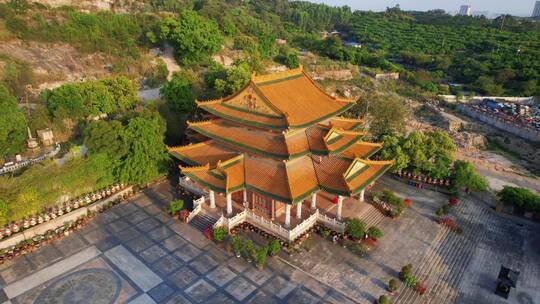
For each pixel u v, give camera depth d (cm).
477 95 13500
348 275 4034
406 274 3919
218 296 3762
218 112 4656
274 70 10775
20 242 4422
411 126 10369
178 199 5438
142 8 12862
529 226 5112
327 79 12312
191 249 4431
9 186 4419
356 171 4497
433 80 15100
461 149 9175
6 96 5275
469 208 5450
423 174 6012
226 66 9488
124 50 9181
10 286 3869
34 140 5628
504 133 10294
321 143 4409
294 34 19088
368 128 7094
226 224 4631
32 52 8175
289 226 4478
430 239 4669
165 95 6500
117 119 6028
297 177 4328
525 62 14975
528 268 4309
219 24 11600
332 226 4619
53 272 4062
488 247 4653
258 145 4378
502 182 7162
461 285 4022
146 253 4359
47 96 6269
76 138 5991
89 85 6475
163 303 3681
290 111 4344
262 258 4041
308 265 4172
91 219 4956
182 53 9156
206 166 4528
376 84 13000
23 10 9250
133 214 5094
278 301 3703
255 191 4259
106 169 5297
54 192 4803
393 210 5097
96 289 3841
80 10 10962
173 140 6275
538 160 8838
